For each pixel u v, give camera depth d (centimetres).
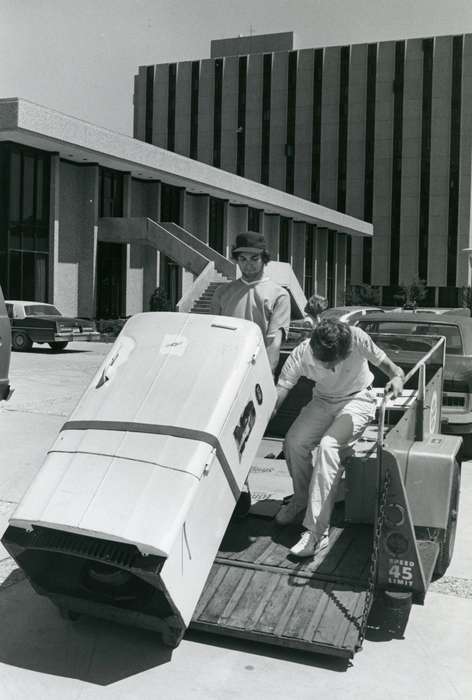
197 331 428
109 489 363
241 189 3688
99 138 2761
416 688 359
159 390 403
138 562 342
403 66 6656
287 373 463
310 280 4897
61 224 2912
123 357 427
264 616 384
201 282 2814
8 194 2639
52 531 369
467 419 809
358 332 451
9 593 464
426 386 512
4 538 370
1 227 2659
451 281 6681
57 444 395
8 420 1038
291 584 405
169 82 7169
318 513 425
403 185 6719
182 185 3466
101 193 3084
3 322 956
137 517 350
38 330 2139
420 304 6347
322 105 6800
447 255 6688
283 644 372
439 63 6594
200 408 389
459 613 443
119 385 413
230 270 2991
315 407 464
